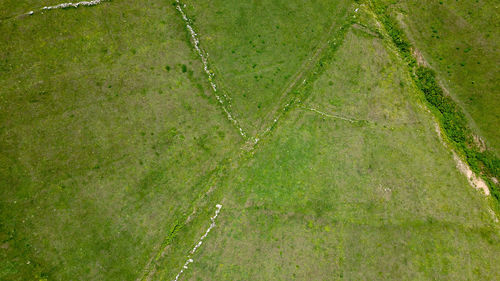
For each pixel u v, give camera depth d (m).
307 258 14.80
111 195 14.73
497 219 15.67
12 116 14.52
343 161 15.55
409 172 15.69
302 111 15.80
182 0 15.85
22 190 14.30
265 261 14.74
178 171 15.16
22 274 13.91
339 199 15.25
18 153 14.45
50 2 14.98
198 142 15.37
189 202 15.03
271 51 16.06
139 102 15.24
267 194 15.16
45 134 14.66
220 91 15.70
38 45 14.84
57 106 14.80
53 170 14.55
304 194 15.23
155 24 15.60
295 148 15.54
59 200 14.46
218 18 15.94
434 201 15.55
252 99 15.77
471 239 15.38
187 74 15.62
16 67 14.69
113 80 15.16
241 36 15.99
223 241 14.84
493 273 15.09
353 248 14.97
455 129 16.08
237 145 15.50
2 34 14.67
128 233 14.63
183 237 14.78
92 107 14.98
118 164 14.89
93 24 15.20
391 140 15.87
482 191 15.83
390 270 14.88
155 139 15.19
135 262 14.52
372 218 15.22
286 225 15.02
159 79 15.42
